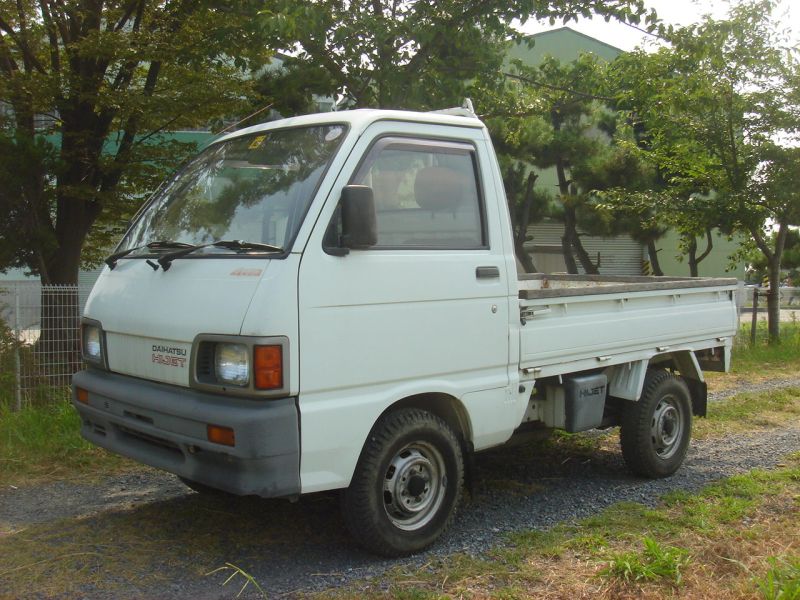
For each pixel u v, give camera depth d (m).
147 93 10.12
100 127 10.47
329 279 4.06
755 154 13.99
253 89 10.81
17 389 7.70
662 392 6.22
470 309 4.71
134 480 6.16
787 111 13.74
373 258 4.27
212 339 4.01
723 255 29.47
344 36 9.05
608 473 6.47
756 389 10.58
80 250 10.92
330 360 4.06
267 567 4.38
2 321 7.85
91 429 5.03
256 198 4.45
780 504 5.56
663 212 15.10
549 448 7.23
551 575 4.27
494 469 6.57
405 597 3.97
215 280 4.12
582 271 27.12
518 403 5.06
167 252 4.57
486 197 4.93
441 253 4.61
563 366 5.39
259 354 3.83
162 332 4.27
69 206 10.62
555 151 18.75
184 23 10.28
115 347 4.73
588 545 4.69
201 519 5.19
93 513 5.35
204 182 4.93
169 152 10.51
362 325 4.19
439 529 4.64
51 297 8.00
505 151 17.77
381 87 9.73
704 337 6.77
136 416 4.47
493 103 11.58
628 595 4.00
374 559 4.48
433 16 9.49
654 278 7.52
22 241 9.60
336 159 4.25
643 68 12.30
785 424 8.38
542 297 5.16
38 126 10.89
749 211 14.19
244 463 3.83
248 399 3.93
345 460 4.13
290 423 3.90
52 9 10.34
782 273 33.88
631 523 5.12
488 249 4.89
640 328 5.99
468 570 4.30
